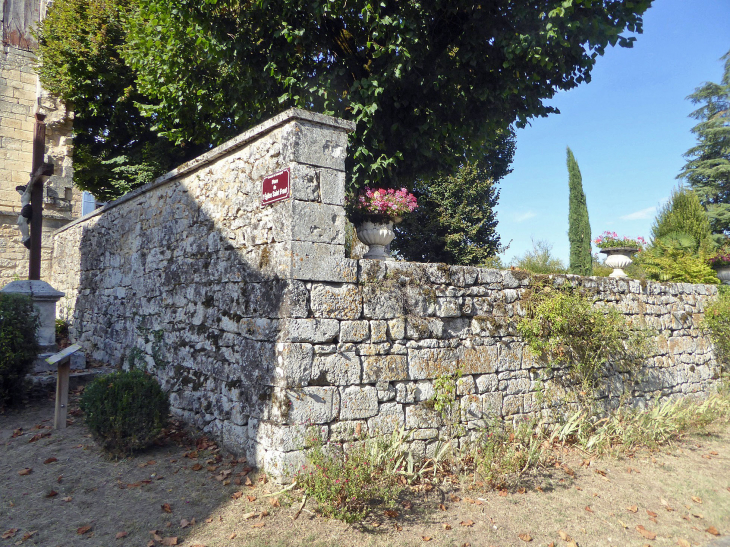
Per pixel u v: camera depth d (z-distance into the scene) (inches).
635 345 277.7
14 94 464.4
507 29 286.5
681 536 157.1
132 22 404.8
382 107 316.2
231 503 149.8
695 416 286.0
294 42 297.6
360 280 180.9
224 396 194.2
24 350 236.5
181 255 240.7
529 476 192.2
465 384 205.0
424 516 152.5
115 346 304.7
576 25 256.5
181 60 356.5
